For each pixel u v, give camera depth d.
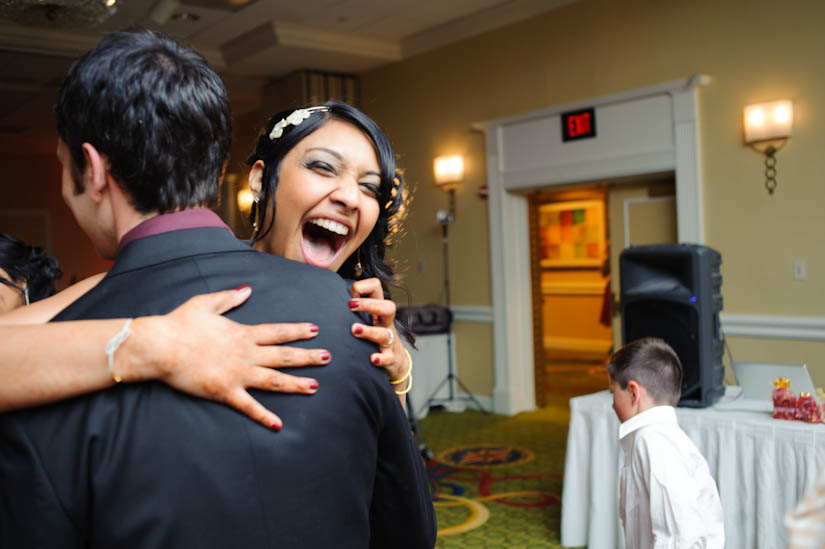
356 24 6.43
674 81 5.00
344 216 0.98
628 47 5.38
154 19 5.93
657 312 3.16
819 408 2.70
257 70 7.34
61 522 0.66
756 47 4.70
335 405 0.77
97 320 0.70
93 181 0.78
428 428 5.96
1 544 0.67
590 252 10.47
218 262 0.79
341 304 0.83
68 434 0.67
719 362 3.17
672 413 2.05
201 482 0.68
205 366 0.69
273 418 0.72
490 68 6.34
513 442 5.39
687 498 1.87
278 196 0.99
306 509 0.73
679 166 5.05
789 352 4.61
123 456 0.67
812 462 2.58
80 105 0.76
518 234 6.43
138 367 0.68
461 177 6.57
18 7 2.63
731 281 4.86
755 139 4.65
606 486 3.15
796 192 4.55
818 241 4.47
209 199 0.83
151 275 0.76
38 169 11.89
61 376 0.66
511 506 3.99
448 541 3.50
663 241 5.48
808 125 4.49
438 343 6.66
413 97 7.07
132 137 0.75
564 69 5.79
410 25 6.54
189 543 0.68
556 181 5.83
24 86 7.80
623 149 5.37
